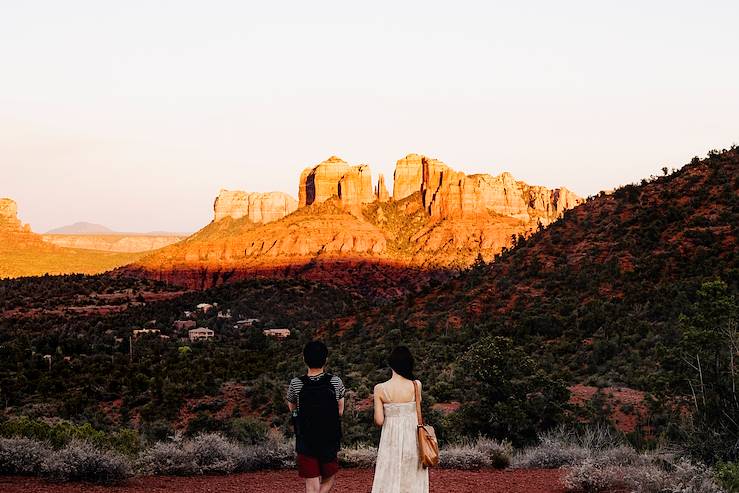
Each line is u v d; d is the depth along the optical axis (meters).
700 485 10.28
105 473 11.41
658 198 80.44
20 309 177.62
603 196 91.94
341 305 189.00
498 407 23.56
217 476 12.86
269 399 56.25
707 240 64.69
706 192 75.38
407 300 89.19
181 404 59.62
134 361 99.62
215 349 115.94
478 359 24.56
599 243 76.31
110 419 58.62
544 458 14.59
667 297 56.03
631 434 20.27
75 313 178.38
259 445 14.59
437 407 35.19
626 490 11.00
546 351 54.31
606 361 48.00
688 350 14.12
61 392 73.75
